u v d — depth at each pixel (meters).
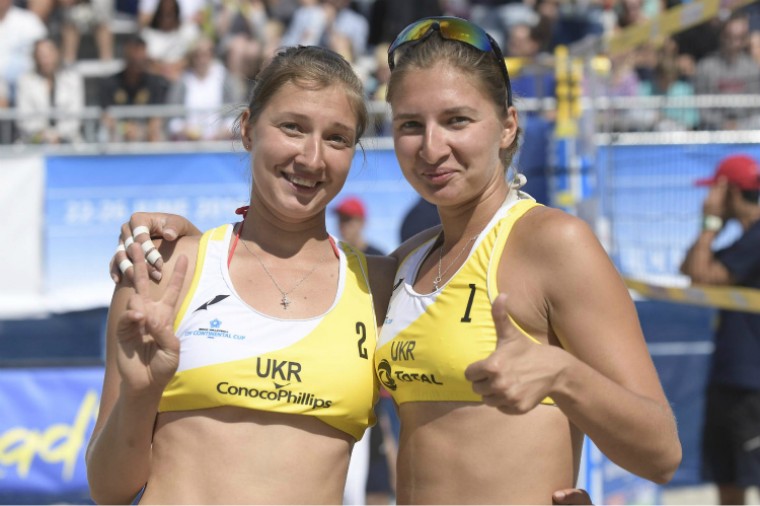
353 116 2.96
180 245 2.95
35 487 6.31
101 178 7.64
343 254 3.05
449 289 2.74
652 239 7.02
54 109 9.13
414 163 2.78
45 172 7.63
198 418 2.77
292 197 2.89
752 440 6.25
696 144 7.15
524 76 7.68
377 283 3.06
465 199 2.78
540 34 10.27
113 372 2.84
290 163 2.88
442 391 2.68
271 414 2.77
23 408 6.37
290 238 3.01
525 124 6.27
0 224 7.59
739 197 6.41
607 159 6.76
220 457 2.74
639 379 2.49
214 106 8.95
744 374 6.25
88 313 7.78
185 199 7.66
